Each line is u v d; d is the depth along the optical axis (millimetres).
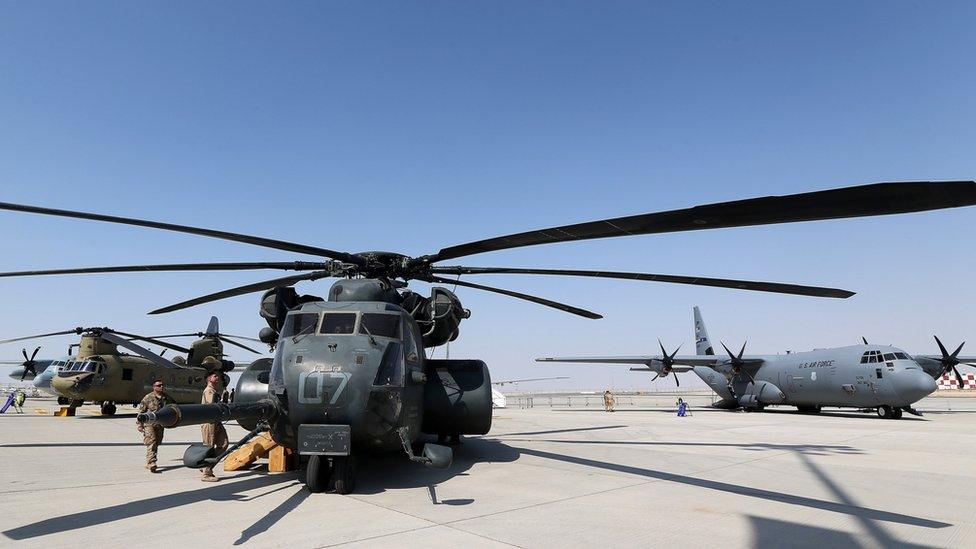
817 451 11773
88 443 12719
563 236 6480
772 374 30609
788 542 4918
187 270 8273
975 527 5480
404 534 5012
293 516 5699
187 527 5238
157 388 8938
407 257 9023
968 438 14906
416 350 8359
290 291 9164
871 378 24453
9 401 27328
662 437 14953
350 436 6633
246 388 9031
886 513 6062
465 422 9680
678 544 4824
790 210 4629
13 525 5312
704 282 7887
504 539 4875
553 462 9844
